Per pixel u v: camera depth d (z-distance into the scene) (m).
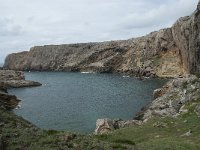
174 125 41.84
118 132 41.56
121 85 138.50
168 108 57.94
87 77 188.38
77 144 22.03
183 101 57.38
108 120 53.81
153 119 48.56
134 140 36.38
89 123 67.12
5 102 86.38
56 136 22.84
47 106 90.25
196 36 118.81
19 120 26.69
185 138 34.34
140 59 196.00
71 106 89.56
